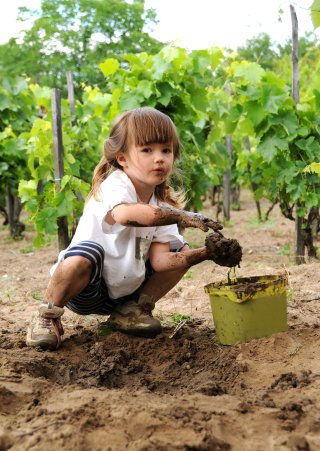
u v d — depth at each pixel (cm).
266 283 291
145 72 659
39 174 645
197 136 746
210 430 197
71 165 691
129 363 286
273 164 650
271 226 1016
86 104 829
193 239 888
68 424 199
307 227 636
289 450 187
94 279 298
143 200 307
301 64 1320
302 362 267
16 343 313
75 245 296
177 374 277
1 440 191
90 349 306
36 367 270
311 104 643
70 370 275
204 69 668
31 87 1052
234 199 1462
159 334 328
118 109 683
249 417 210
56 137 598
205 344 307
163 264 307
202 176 793
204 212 1405
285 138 635
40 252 823
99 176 308
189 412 210
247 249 775
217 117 752
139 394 233
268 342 286
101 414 206
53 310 302
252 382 254
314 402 222
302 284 491
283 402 224
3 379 245
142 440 189
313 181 625
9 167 948
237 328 294
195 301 446
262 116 630
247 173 1016
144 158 284
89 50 3231
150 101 652
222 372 268
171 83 664
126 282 307
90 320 384
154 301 328
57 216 604
